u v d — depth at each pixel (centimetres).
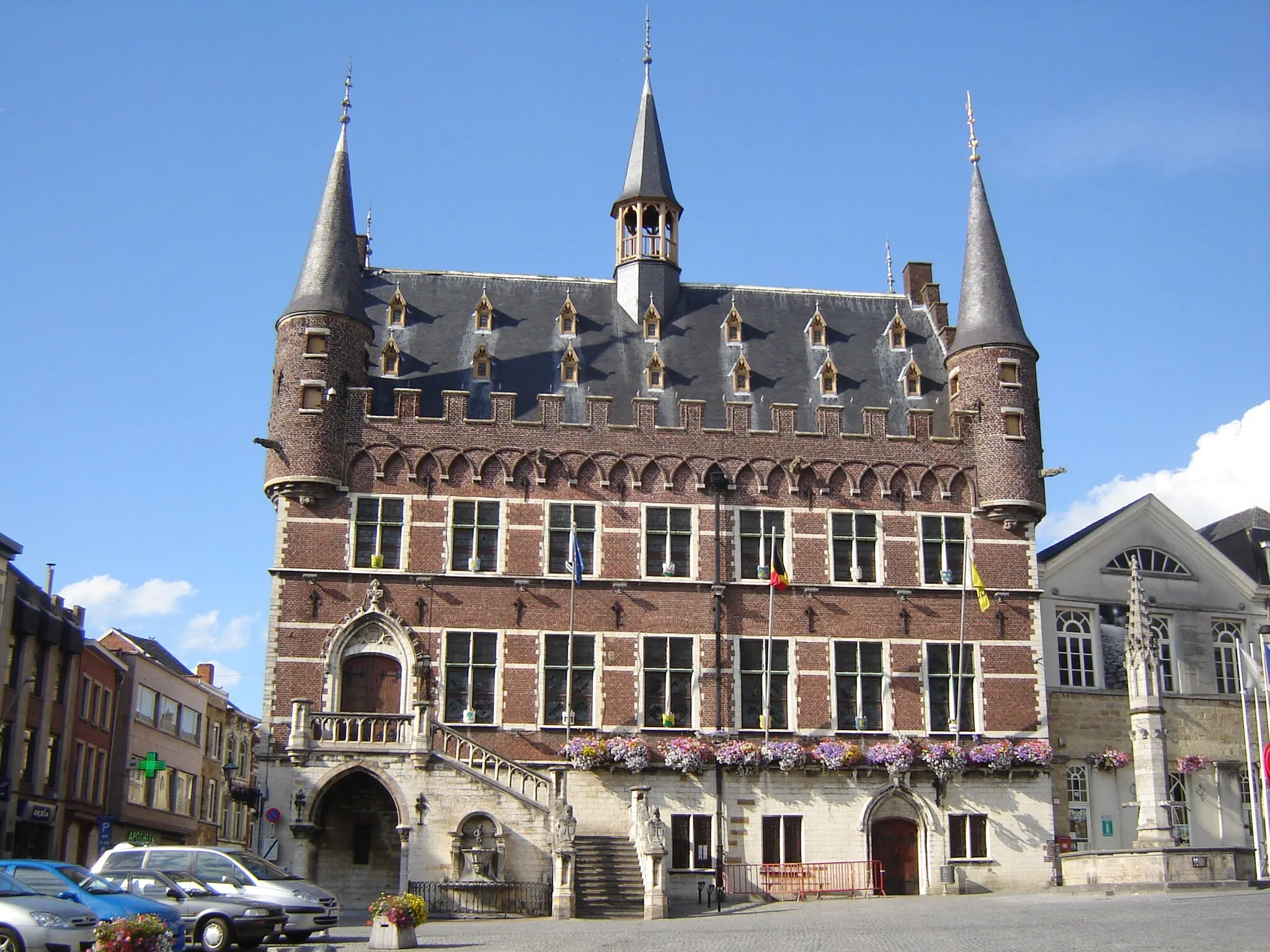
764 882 4053
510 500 4275
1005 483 4422
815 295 5053
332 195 4509
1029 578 4425
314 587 4128
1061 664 4628
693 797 4094
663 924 3228
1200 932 2386
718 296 4981
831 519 4394
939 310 4969
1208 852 3503
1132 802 4500
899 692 4281
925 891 4128
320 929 2816
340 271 4384
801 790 4144
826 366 4672
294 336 4288
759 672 4247
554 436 4338
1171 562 4828
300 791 3716
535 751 4088
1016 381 4522
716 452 4394
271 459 4231
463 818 3709
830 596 4328
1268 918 2591
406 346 4606
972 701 4309
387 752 3744
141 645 7544
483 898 3634
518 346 4659
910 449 4475
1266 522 5459
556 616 4200
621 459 4350
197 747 7388
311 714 3784
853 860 4106
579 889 3672
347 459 4244
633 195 4947
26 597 4962
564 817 3616
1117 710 4578
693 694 4200
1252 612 4856
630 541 4284
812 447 4438
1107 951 2178
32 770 4975
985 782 4241
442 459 4275
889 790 4172
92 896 2344
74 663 5419
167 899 2600
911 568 4381
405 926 2619
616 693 4162
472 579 4188
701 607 4269
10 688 4766
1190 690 4716
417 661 4106
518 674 4141
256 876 2914
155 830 6544
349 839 3912
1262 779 4406
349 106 4672
